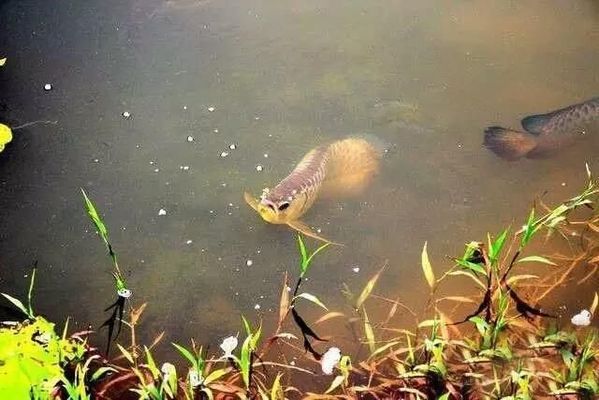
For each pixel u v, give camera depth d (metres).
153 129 3.97
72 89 4.07
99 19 4.29
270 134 3.95
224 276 3.66
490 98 4.04
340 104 4.03
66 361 3.48
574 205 3.60
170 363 3.51
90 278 3.66
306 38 4.23
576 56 4.17
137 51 4.19
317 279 3.65
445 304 3.61
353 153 3.83
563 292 3.62
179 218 3.77
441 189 3.82
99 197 3.81
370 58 4.17
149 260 3.69
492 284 3.60
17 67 4.13
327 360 3.44
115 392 3.47
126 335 3.56
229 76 4.11
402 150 3.90
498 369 3.47
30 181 3.85
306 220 3.75
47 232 3.74
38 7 4.33
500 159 3.88
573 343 3.47
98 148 3.92
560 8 4.34
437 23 4.29
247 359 3.38
